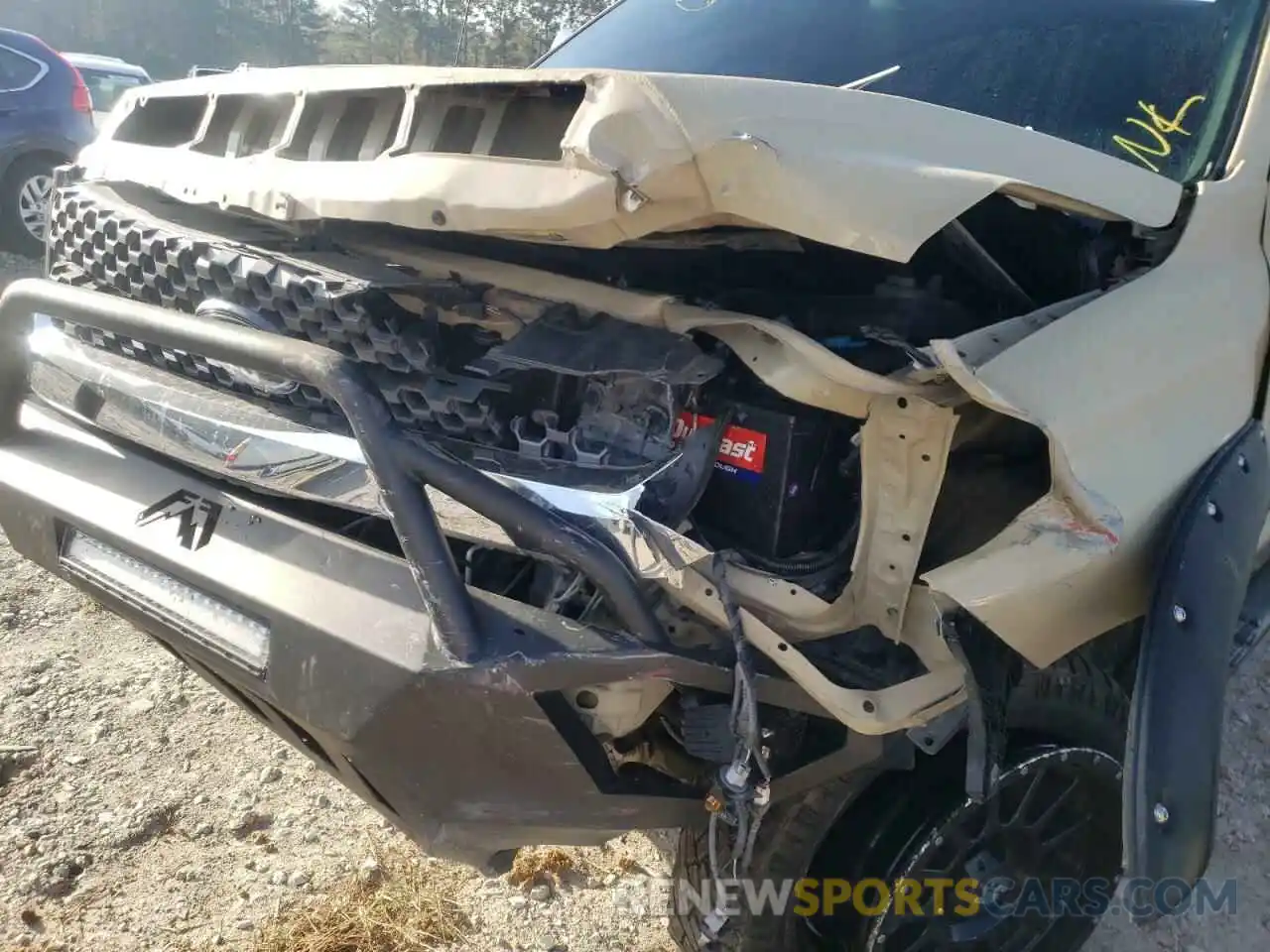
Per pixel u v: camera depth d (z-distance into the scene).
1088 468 1.72
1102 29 2.66
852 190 1.51
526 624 1.64
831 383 1.70
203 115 2.28
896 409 1.71
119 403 2.24
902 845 2.05
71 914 2.44
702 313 1.77
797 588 1.81
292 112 2.03
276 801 2.87
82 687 3.26
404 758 1.66
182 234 2.14
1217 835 3.08
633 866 2.75
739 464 1.88
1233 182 2.22
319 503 1.89
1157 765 1.71
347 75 1.96
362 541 1.89
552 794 1.67
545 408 1.85
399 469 1.63
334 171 1.88
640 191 1.50
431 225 1.71
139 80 13.62
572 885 2.67
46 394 2.44
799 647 1.87
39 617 3.62
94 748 3.00
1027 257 1.98
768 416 1.86
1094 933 2.69
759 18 2.95
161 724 3.13
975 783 1.77
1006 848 2.20
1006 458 1.87
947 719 1.89
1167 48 2.57
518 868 2.67
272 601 1.77
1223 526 1.90
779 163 1.49
